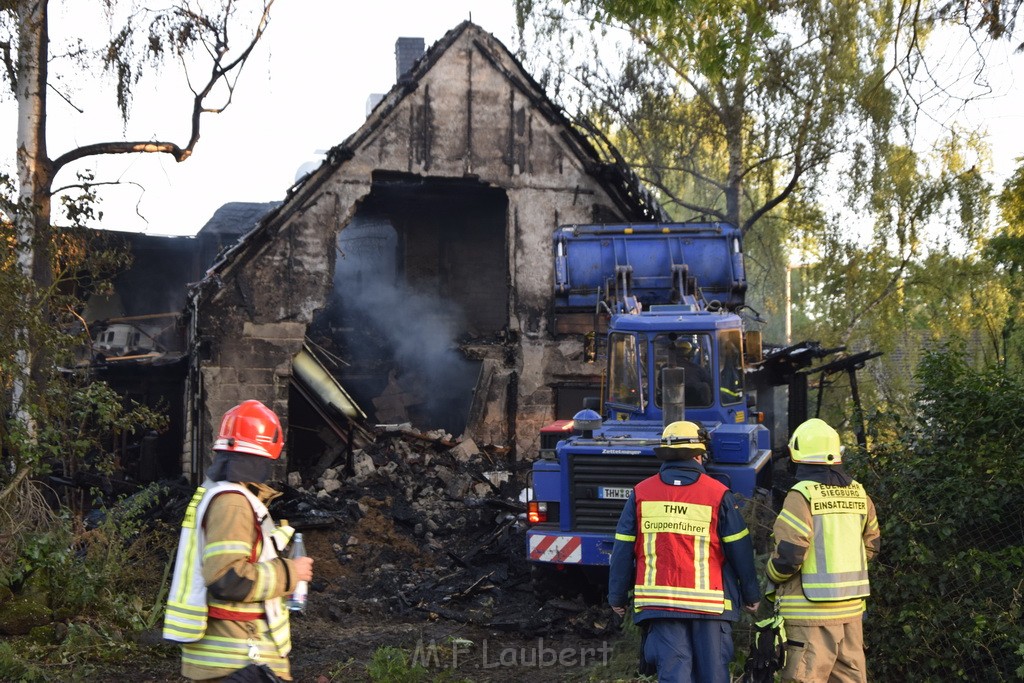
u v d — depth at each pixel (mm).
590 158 17109
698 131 24062
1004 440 6840
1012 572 6223
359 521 12000
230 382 15703
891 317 24984
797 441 5023
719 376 9352
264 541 3619
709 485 4930
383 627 8953
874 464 7250
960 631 6031
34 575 7875
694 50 11516
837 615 4801
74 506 12930
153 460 17297
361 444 15508
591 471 8312
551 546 8328
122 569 8938
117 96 12922
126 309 25109
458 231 21547
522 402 16844
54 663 6965
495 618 8891
